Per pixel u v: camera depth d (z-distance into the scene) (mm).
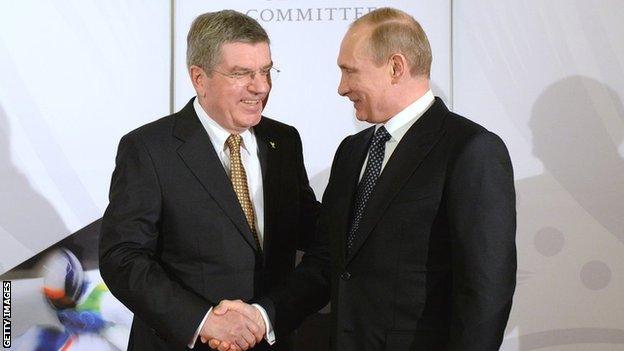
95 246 3121
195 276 2270
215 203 2275
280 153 2459
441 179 1935
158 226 2309
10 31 3074
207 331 2156
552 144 2982
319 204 2646
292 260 2475
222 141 2355
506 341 3043
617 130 2961
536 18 2971
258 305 2262
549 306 3021
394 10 2094
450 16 2996
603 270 2996
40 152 3098
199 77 2299
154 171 2271
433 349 1940
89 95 3092
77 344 3121
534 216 3002
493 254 1836
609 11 2943
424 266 1947
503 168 1901
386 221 1985
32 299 3125
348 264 2061
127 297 2174
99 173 3104
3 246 3115
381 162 2098
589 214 2984
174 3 3072
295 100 3064
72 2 3078
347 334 2047
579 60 2961
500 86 2994
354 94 2096
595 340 3021
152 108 3094
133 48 3084
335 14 3041
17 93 3084
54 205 3109
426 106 2090
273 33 3057
